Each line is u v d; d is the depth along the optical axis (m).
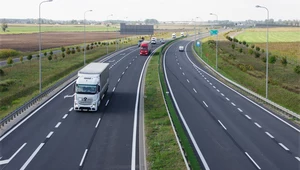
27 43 134.00
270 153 25.36
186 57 95.62
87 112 36.94
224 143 27.56
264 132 30.91
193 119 35.06
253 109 40.03
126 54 101.19
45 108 38.34
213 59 89.75
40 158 23.75
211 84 56.72
